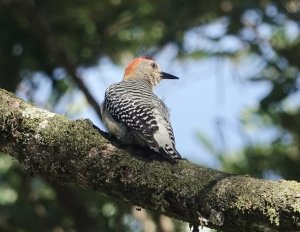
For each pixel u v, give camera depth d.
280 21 15.45
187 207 6.41
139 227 14.46
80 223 14.50
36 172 7.40
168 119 8.35
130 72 11.41
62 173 7.26
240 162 14.70
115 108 8.39
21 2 14.78
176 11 15.19
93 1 15.33
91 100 15.07
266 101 14.88
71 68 14.91
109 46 15.62
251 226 6.06
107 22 15.50
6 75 15.12
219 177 6.39
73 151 7.14
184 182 6.50
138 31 15.78
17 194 14.91
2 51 15.05
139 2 15.42
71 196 14.50
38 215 14.76
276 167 14.88
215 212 6.22
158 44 15.57
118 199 7.01
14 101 7.59
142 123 7.99
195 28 15.73
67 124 7.28
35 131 7.34
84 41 15.51
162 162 6.77
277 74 15.24
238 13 15.36
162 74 11.45
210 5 15.03
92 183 7.07
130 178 6.79
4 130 7.47
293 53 15.53
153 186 6.64
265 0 15.30
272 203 5.92
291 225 5.84
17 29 14.99
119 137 8.14
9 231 14.45
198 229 6.50
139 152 6.97
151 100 8.60
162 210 6.64
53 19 15.27
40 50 15.07
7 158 14.64
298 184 6.01
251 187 6.11
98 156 7.02
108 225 14.48
